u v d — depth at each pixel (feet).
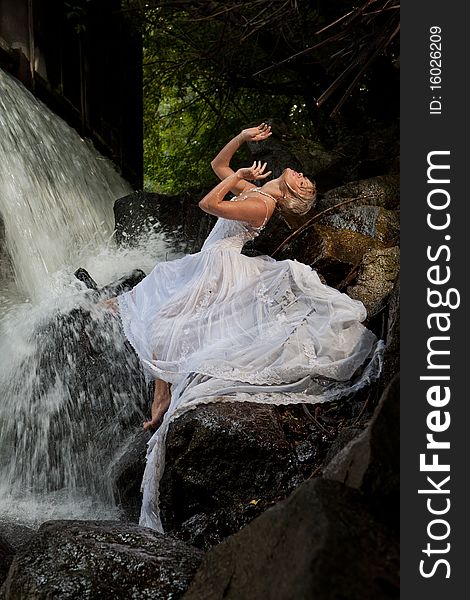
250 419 14.29
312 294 17.15
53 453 18.48
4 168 25.58
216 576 8.91
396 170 27.02
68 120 34.63
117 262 26.09
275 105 44.45
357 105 35.45
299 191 18.22
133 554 10.02
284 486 13.65
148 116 50.31
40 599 9.61
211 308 16.87
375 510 8.59
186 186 48.91
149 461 14.84
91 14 37.09
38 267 25.26
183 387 15.42
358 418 14.85
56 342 19.21
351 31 23.16
